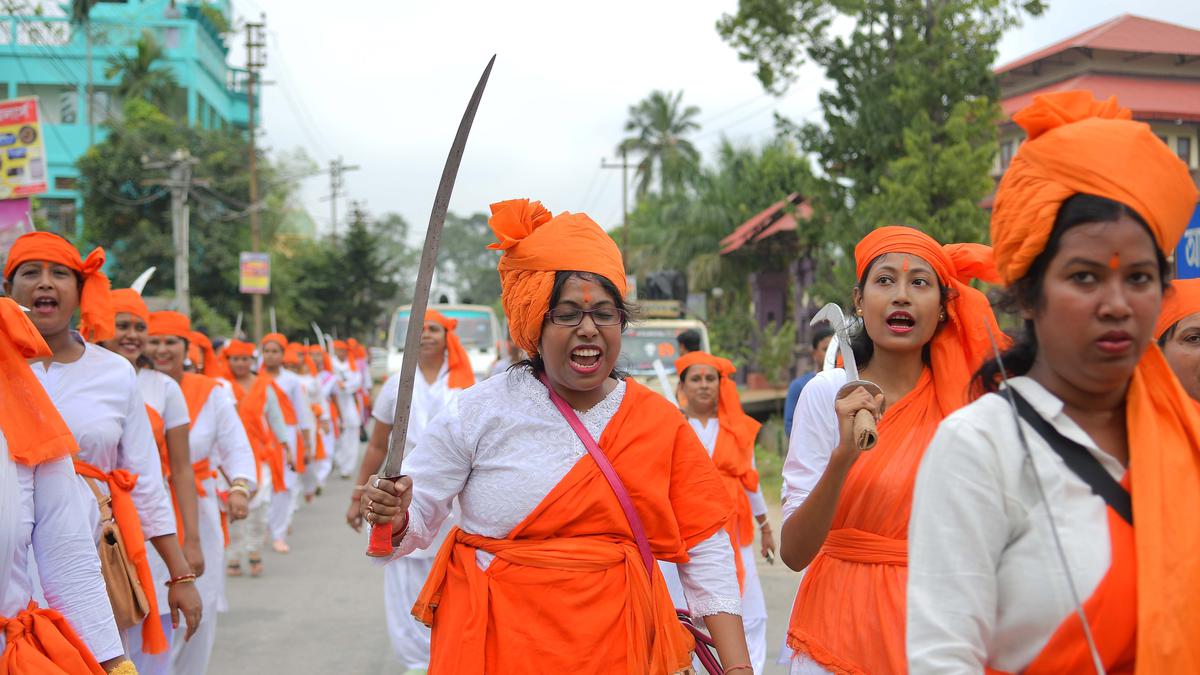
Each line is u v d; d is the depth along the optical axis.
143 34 44.78
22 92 44.91
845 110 16.19
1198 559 1.79
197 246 38.12
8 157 10.86
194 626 4.57
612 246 3.20
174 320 6.33
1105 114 1.95
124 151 36.75
